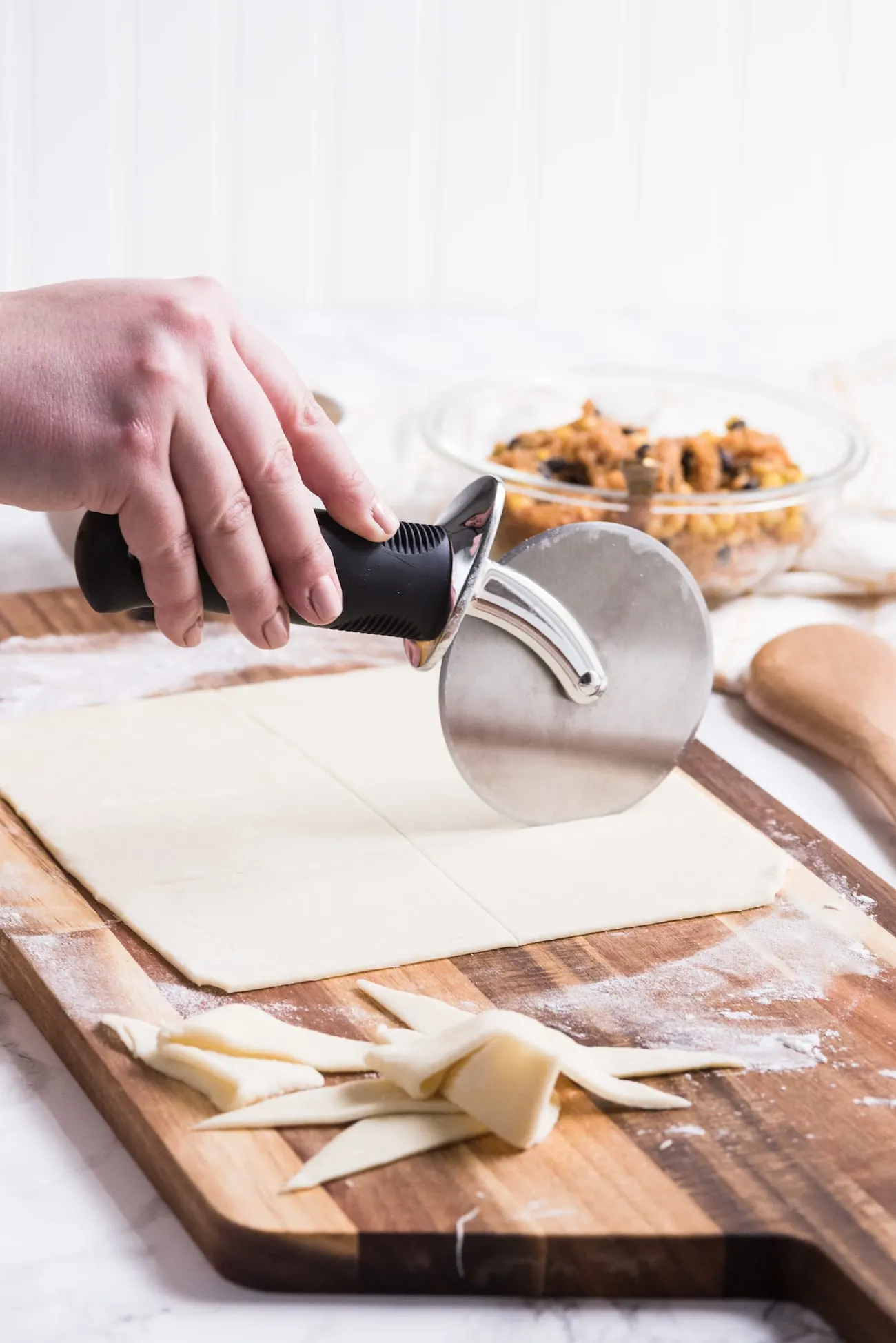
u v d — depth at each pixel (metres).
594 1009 0.77
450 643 0.85
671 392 1.51
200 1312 0.61
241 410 0.78
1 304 0.79
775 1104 0.71
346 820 0.93
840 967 0.82
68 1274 0.62
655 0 1.88
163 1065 0.70
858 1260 0.61
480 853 0.90
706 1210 0.63
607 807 0.95
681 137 1.97
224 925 0.82
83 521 0.80
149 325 0.77
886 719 1.06
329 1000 0.77
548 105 1.91
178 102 1.82
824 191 2.04
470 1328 0.61
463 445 1.45
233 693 1.08
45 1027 0.78
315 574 0.79
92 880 0.85
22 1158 0.69
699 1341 0.61
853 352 1.95
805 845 0.94
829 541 1.32
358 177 1.91
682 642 0.92
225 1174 0.64
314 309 1.97
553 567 0.88
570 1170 0.66
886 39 1.96
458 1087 0.67
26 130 1.80
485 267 2.00
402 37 1.84
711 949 0.83
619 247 2.02
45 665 1.13
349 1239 0.61
